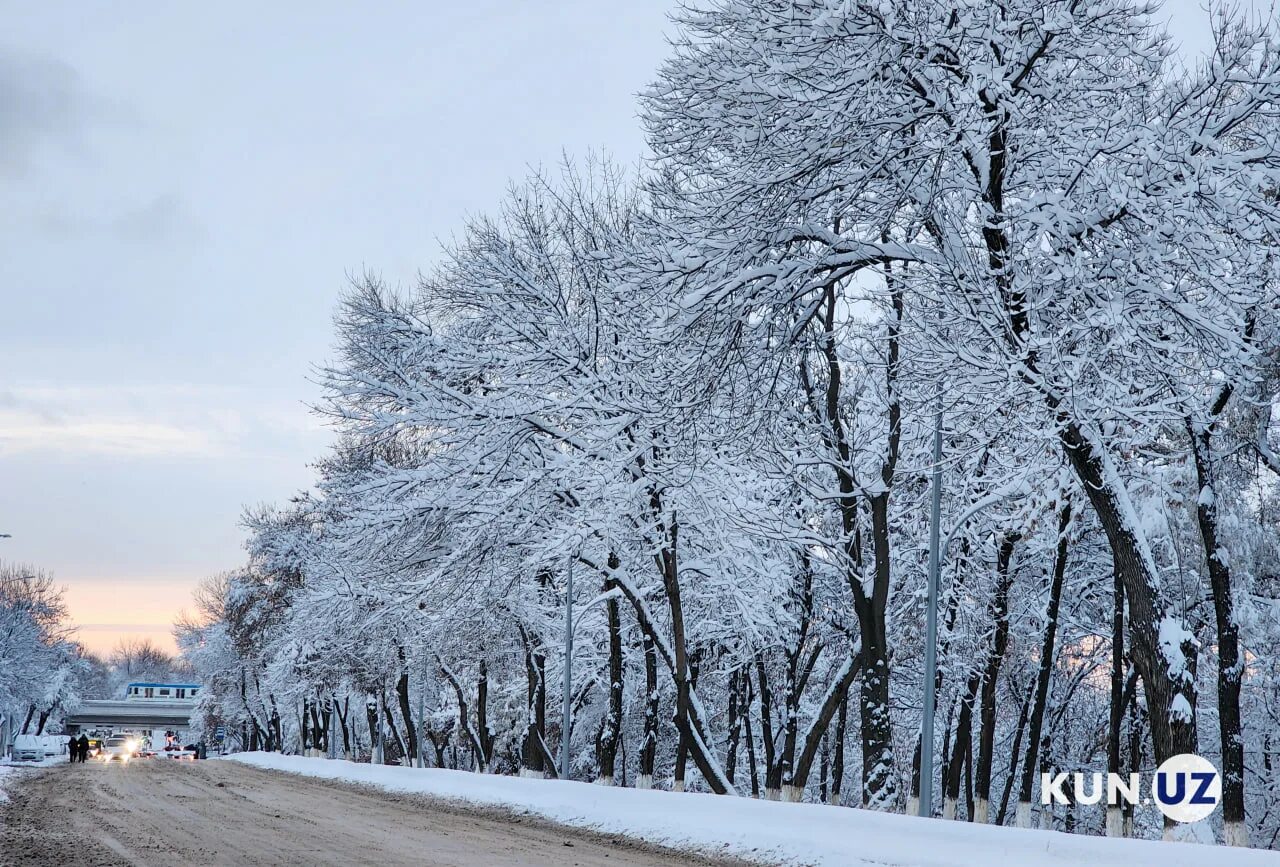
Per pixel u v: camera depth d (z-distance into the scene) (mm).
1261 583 29766
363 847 16766
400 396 31297
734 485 31578
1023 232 19438
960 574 31266
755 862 17469
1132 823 31078
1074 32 19000
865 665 26984
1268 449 25000
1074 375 18156
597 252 27078
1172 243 18219
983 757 31781
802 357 27266
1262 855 13438
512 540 31797
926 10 18719
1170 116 19203
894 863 16234
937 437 23078
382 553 32438
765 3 20422
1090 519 30406
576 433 30406
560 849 17922
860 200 20625
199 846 16094
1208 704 33469
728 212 20531
